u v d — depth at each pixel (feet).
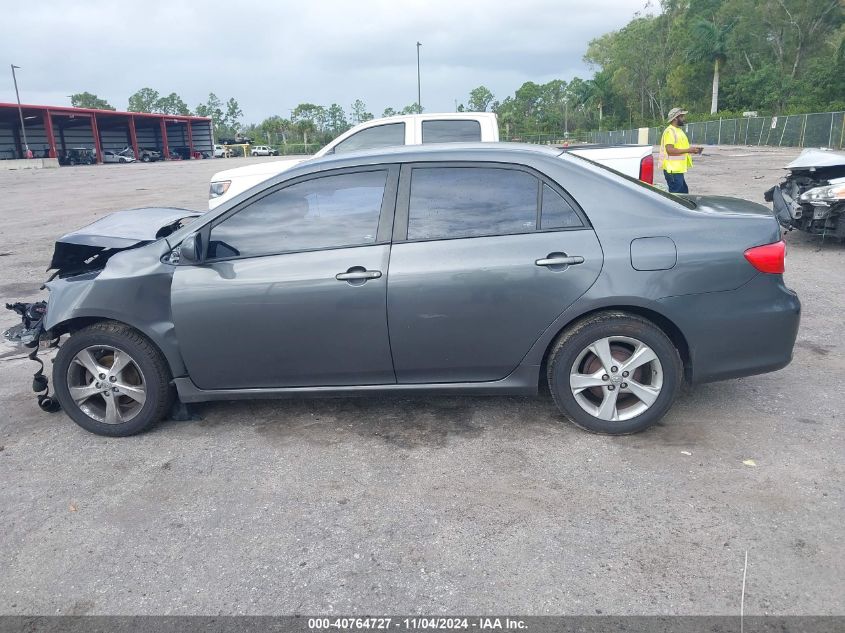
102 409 14.23
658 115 306.76
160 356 13.67
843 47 188.55
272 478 11.99
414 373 12.93
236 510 11.03
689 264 11.97
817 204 28.55
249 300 12.71
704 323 12.15
